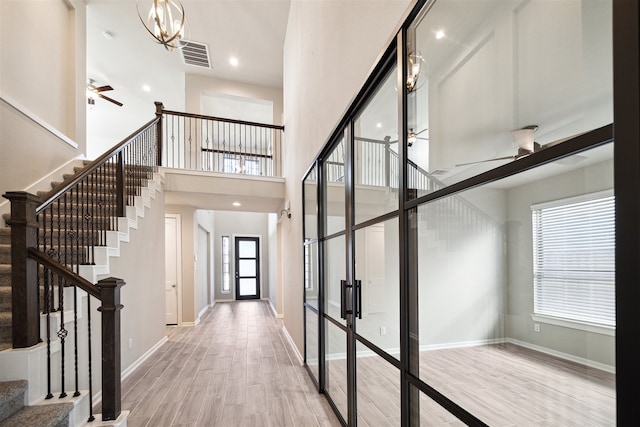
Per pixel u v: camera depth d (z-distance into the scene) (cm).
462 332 106
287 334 524
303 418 256
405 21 143
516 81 88
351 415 219
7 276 262
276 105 731
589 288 66
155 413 264
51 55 411
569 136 72
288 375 351
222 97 712
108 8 496
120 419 198
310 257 366
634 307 55
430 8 130
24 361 193
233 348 458
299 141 425
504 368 88
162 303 480
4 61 333
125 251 348
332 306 279
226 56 618
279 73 678
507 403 86
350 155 229
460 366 106
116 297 202
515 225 87
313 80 343
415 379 136
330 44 273
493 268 94
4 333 214
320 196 320
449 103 118
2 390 179
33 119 365
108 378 197
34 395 195
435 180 125
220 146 896
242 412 266
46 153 388
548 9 79
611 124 63
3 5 331
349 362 225
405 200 146
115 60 627
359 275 213
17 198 202
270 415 261
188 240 638
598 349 65
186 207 640
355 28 211
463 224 108
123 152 345
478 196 101
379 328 180
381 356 173
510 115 90
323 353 307
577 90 71
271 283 899
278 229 720
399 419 152
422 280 133
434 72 126
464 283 106
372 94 194
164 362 396
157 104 513
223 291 1001
